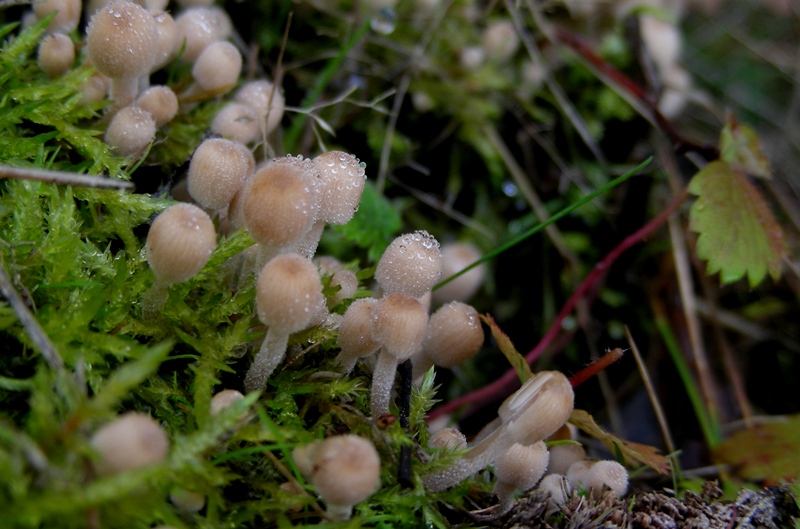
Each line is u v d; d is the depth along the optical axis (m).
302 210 0.24
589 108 0.43
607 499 0.26
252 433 0.24
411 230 0.38
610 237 0.42
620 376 0.39
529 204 0.41
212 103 0.31
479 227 0.37
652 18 0.45
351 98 0.37
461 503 0.25
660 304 0.40
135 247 0.26
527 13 0.43
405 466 0.24
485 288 0.39
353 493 0.23
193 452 0.23
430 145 0.39
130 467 0.21
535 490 0.26
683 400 0.38
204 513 0.24
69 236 0.25
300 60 0.36
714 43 0.57
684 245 0.42
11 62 0.28
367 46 0.38
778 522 0.27
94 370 0.24
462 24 0.41
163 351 0.22
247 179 0.27
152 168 0.29
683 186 0.42
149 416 0.24
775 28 0.59
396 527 0.25
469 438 0.30
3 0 0.28
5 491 0.21
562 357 0.39
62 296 0.25
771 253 0.33
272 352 0.25
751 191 0.33
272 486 0.24
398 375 0.27
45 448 0.22
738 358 0.43
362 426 0.25
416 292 0.26
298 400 0.26
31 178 0.23
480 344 0.27
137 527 0.22
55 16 0.29
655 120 0.38
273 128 0.31
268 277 0.24
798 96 0.53
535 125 0.41
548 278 0.39
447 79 0.39
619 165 0.43
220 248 0.26
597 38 0.45
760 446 0.30
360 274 0.28
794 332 0.43
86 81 0.28
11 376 0.24
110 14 0.26
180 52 0.30
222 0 0.35
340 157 0.26
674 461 0.30
